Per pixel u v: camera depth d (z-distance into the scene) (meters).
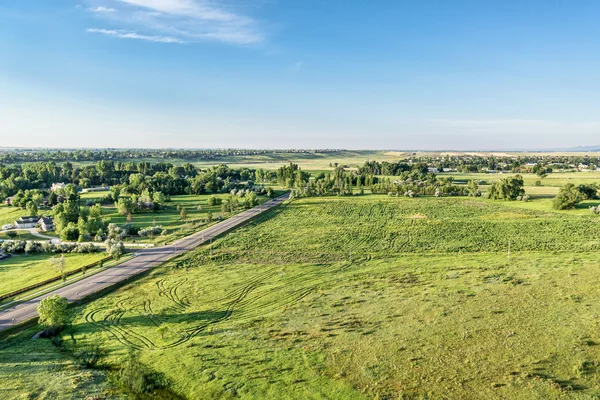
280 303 61.69
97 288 69.38
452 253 88.00
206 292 67.00
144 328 54.03
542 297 56.03
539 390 35.53
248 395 37.94
